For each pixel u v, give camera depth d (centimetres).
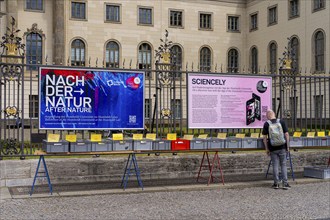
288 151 1233
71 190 1077
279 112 1412
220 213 873
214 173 1336
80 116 1131
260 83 1321
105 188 1106
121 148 1095
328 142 1349
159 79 1267
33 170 1138
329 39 3878
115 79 1170
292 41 4378
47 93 1099
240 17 5159
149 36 4762
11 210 883
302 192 1115
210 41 5031
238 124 1287
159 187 1125
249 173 1382
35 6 4281
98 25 4559
